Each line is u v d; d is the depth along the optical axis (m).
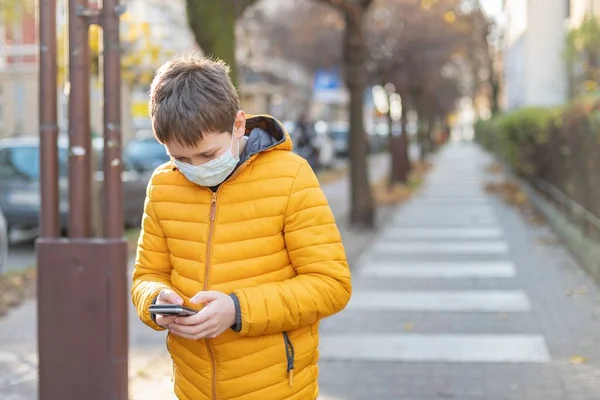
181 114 2.33
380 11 23.34
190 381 2.63
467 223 14.68
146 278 2.71
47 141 4.46
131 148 20.11
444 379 5.62
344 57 13.91
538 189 16.05
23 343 6.67
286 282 2.52
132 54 14.38
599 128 8.80
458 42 26.08
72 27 4.47
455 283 9.04
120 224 4.45
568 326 6.96
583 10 18.73
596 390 5.28
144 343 6.67
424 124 38.50
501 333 6.80
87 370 4.37
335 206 18.61
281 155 2.59
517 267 9.93
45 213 4.47
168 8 25.91
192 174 2.46
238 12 7.82
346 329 7.07
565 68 15.84
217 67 2.46
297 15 26.94
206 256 2.54
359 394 5.33
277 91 38.97
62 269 4.38
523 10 33.56
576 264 9.95
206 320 2.38
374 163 38.31
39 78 4.48
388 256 11.08
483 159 41.09
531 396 5.20
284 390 2.57
